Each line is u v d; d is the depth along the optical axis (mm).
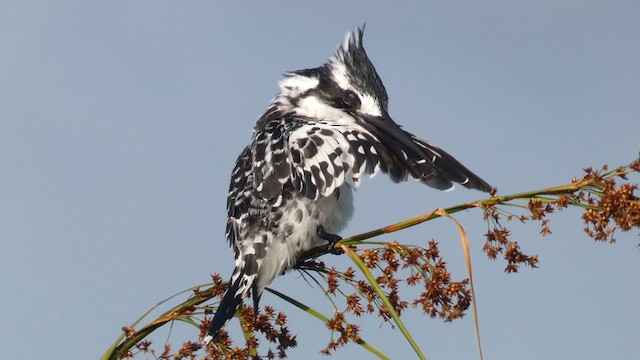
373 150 7785
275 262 7762
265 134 8320
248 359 6430
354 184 7633
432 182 7891
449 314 6324
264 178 7914
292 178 7758
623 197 5941
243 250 7797
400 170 8000
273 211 7781
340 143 7766
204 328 6520
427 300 6375
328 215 7828
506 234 6262
